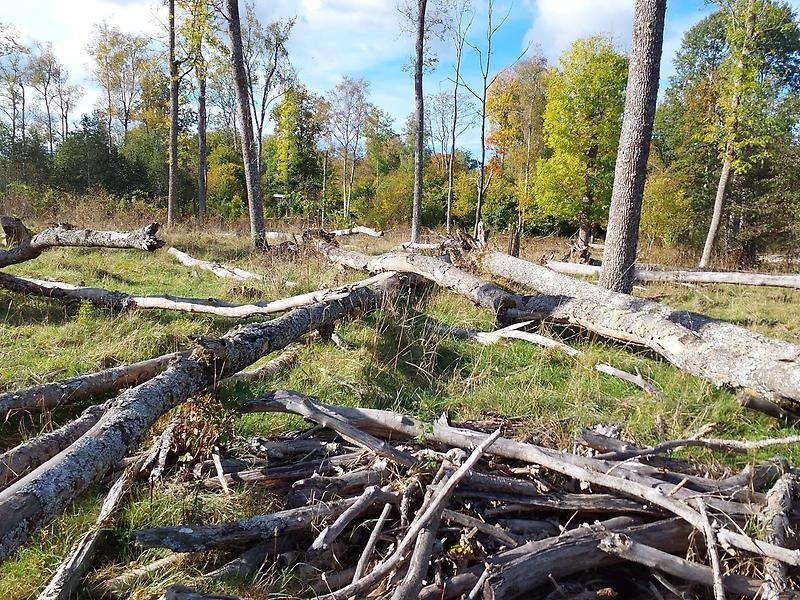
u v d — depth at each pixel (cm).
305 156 3453
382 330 620
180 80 1800
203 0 1349
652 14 666
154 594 237
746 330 529
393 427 346
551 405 468
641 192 714
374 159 4997
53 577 240
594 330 622
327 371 495
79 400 418
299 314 528
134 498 301
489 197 2947
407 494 288
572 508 292
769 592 240
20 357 491
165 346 549
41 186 2416
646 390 498
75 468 250
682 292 1030
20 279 682
